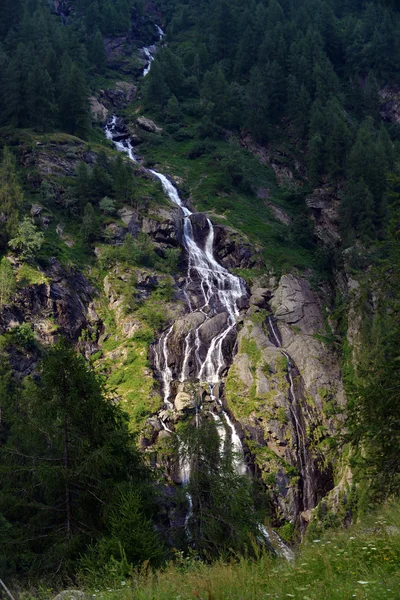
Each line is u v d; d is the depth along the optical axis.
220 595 12.35
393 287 24.89
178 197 83.19
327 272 74.69
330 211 82.69
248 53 117.94
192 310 63.50
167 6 151.12
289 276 69.81
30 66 89.44
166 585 14.24
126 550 21.20
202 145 94.19
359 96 113.06
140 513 22.88
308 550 15.01
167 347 57.59
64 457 27.02
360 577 12.41
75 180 75.19
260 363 56.41
